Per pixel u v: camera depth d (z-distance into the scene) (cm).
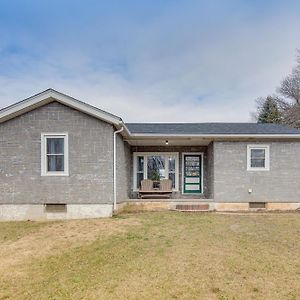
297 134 1466
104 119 1252
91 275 604
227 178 1498
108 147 1266
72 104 1244
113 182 1265
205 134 1477
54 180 1270
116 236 927
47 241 879
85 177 1265
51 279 587
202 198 1662
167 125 1773
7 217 1273
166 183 1703
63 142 1276
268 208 1489
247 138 1497
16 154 1280
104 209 1259
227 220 1181
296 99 4103
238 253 737
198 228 1032
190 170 1786
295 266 643
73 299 499
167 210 1476
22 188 1275
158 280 572
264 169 1498
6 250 795
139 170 1788
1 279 592
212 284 553
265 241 852
